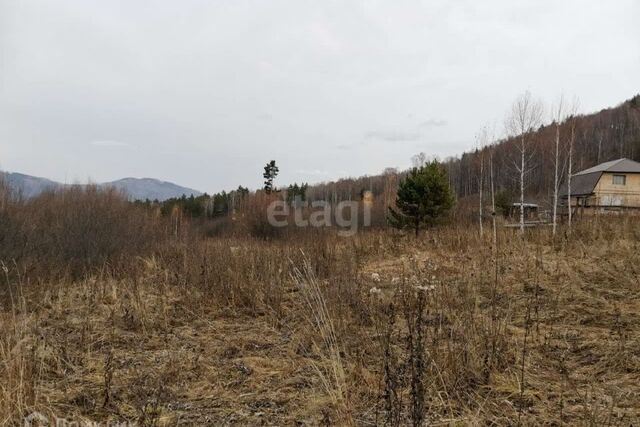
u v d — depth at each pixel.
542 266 5.75
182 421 2.38
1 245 6.89
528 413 2.37
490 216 17.41
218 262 6.68
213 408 2.55
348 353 3.31
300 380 2.94
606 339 3.33
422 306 3.46
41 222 10.75
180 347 3.74
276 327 4.30
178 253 8.66
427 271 5.67
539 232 8.73
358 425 2.31
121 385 2.85
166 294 5.33
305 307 4.63
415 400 2.22
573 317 3.97
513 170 28.56
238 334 4.11
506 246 7.81
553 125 20.17
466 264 6.69
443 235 10.17
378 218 25.06
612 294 4.50
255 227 21.72
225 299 5.24
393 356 2.90
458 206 24.69
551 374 2.83
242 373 3.10
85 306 4.97
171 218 17.11
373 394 2.65
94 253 8.18
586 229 8.23
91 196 16.30
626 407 2.35
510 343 3.30
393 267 7.43
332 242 10.41
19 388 2.41
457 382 2.69
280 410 2.52
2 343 2.84
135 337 4.02
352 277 5.34
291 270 6.37
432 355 2.92
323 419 2.32
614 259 5.86
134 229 11.35
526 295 4.70
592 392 2.53
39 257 7.19
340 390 2.50
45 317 4.58
